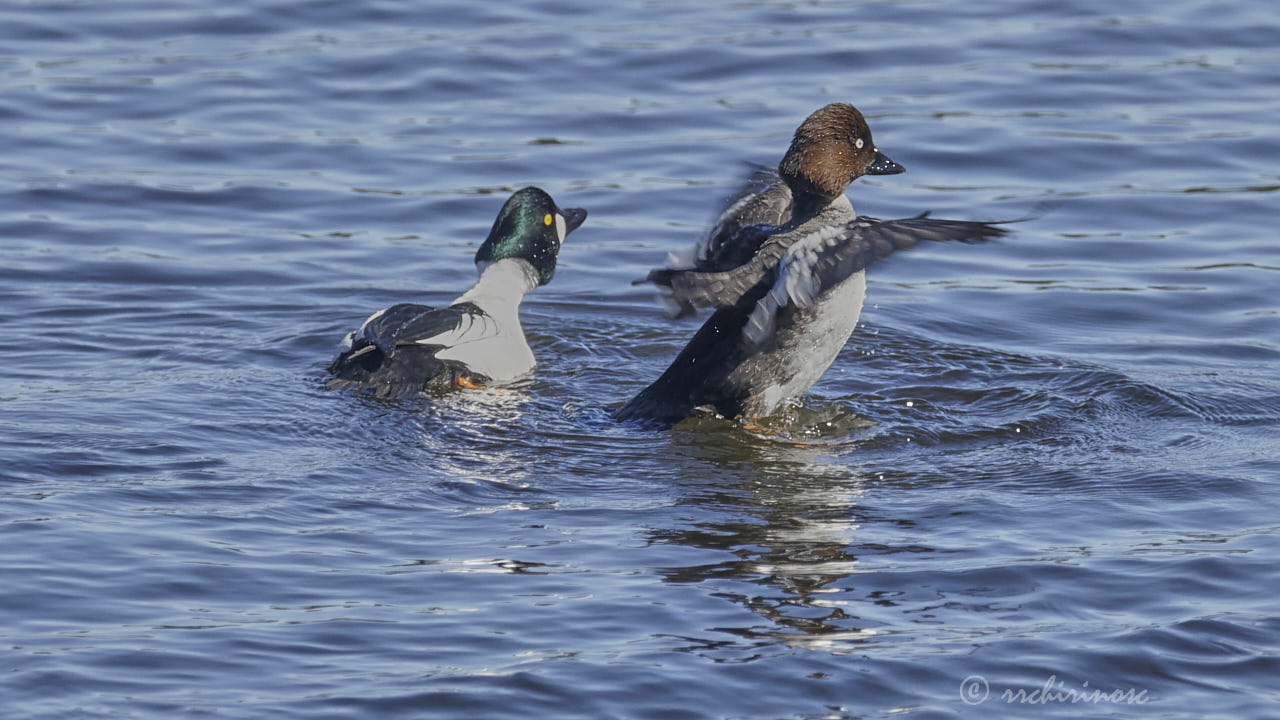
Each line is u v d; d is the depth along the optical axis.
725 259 11.62
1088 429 11.49
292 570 8.67
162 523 9.30
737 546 9.18
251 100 19.14
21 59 20.27
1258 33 21.20
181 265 15.14
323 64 20.20
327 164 17.58
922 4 22.53
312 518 9.52
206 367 12.69
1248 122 18.48
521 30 21.47
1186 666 7.64
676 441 11.29
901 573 8.77
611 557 8.98
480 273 13.85
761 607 8.28
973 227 10.09
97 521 9.27
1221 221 16.28
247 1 22.52
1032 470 10.63
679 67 20.08
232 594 8.33
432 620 8.06
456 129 18.48
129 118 18.61
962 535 9.38
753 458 10.93
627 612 8.20
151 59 20.38
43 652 7.58
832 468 10.72
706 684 7.44
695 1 22.80
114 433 10.90
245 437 11.02
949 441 11.31
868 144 12.00
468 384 12.48
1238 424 11.58
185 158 17.62
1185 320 14.10
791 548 9.15
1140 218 16.38
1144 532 9.42
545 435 11.34
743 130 18.25
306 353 13.19
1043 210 16.50
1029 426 11.57
